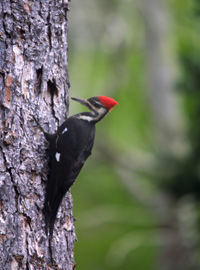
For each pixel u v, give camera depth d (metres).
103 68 20.88
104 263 22.22
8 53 6.38
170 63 19.27
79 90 20.75
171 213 16.05
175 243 16.70
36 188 6.41
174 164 13.32
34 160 6.44
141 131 21.75
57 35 6.84
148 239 19.70
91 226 21.75
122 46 20.45
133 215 20.33
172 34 19.23
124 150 20.83
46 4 6.70
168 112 19.14
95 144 21.05
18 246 6.18
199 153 13.20
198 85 13.30
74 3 19.67
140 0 19.52
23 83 6.46
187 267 15.60
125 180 20.02
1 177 6.17
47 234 6.44
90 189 23.55
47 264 6.44
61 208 6.73
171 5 19.28
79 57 20.39
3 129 6.26
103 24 19.95
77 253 22.62
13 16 6.41
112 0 19.81
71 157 6.52
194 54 13.34
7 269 6.10
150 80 19.53
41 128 6.55
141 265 21.39
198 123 13.50
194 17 13.69
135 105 21.80
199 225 14.05
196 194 13.31
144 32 19.52
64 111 6.93
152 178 13.86
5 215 6.14
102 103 6.86
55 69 6.80
